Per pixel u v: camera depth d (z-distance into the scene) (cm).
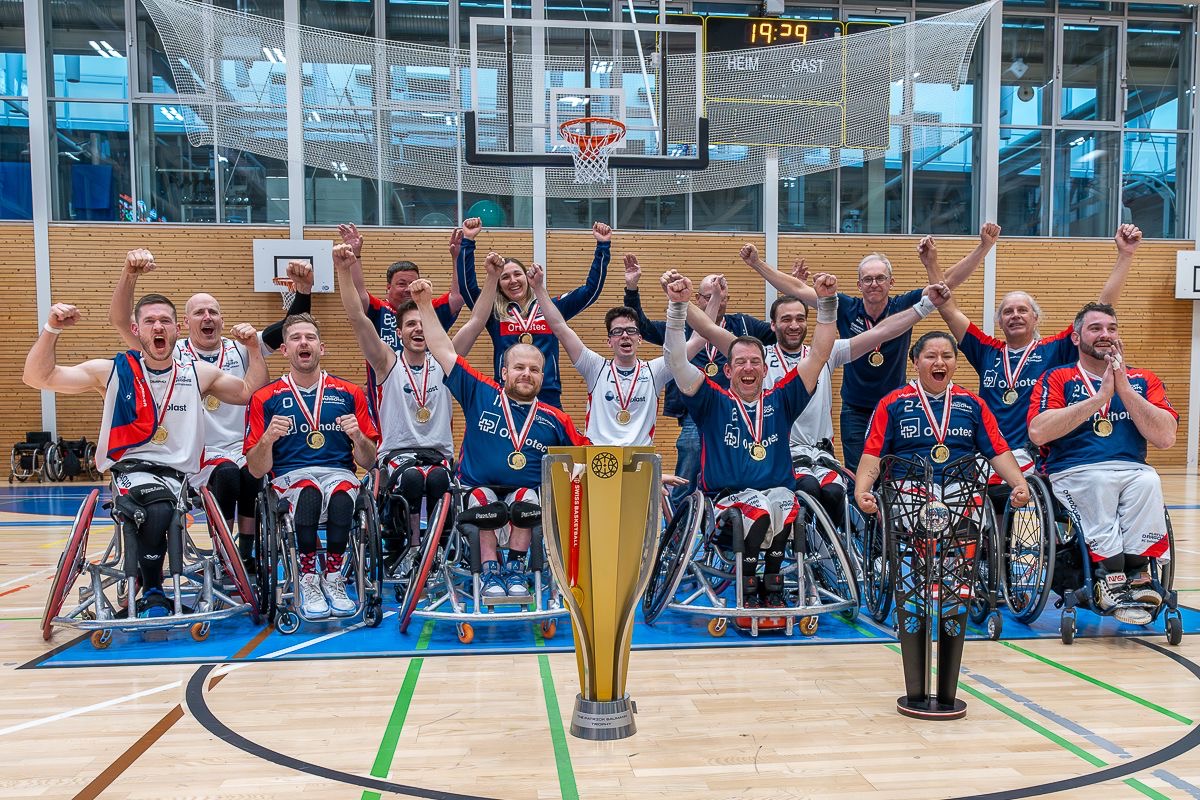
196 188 1200
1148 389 424
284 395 446
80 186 1190
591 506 274
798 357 533
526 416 432
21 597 520
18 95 1184
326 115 1045
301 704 318
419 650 396
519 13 1245
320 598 433
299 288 511
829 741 278
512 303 606
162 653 392
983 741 278
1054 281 1323
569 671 362
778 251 1273
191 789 243
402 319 514
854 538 501
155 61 1191
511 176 1188
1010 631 427
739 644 404
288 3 1205
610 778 249
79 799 236
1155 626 436
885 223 1295
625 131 886
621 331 540
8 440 1195
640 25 862
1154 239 1348
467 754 268
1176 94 1355
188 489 433
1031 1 1311
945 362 431
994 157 1294
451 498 424
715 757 265
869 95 1062
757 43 1052
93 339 1191
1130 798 234
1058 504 429
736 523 409
